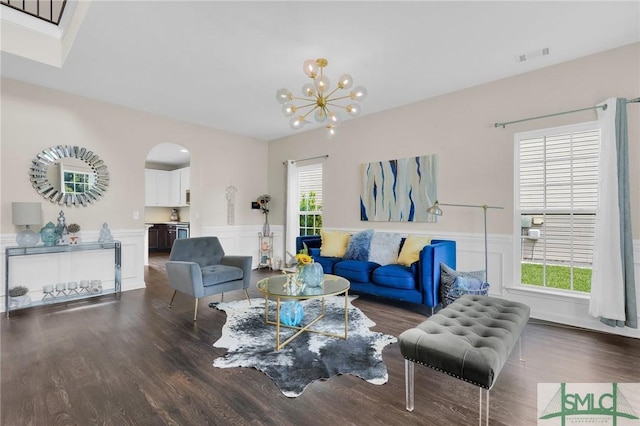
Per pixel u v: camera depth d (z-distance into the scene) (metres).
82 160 3.99
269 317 3.20
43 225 3.68
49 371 2.11
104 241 4.02
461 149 3.82
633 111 2.75
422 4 2.27
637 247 2.72
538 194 3.34
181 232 7.83
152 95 3.99
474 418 1.64
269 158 6.39
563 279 3.54
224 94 3.97
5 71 3.31
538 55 3.01
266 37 2.70
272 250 6.22
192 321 3.09
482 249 3.65
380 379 2.02
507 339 1.69
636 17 2.41
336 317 3.21
